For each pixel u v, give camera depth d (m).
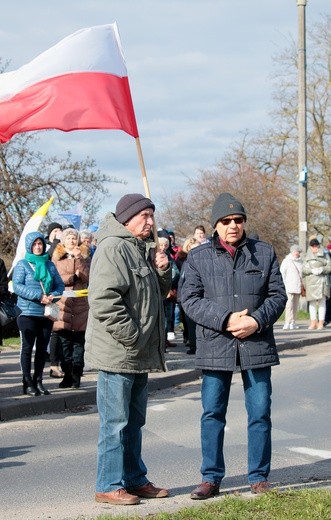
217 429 7.04
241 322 6.85
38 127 9.84
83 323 12.73
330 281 24.11
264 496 6.55
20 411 11.47
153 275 6.98
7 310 12.09
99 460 6.92
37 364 12.27
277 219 49.72
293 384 14.22
